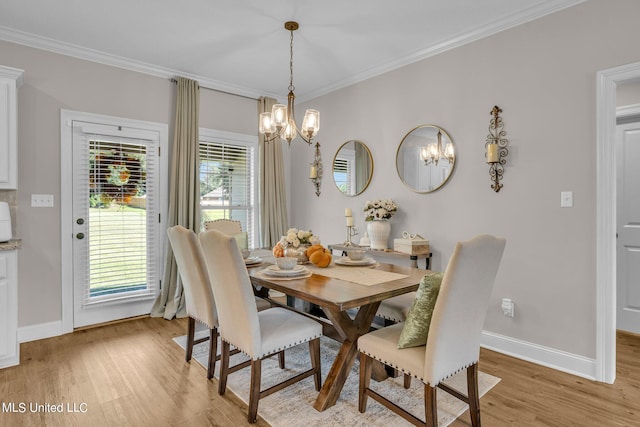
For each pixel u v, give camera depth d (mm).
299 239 2770
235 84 4262
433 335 1577
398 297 2564
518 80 2717
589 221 2389
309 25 2891
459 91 3080
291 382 2055
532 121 2646
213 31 2982
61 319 3207
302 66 3723
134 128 3602
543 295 2600
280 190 4688
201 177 4121
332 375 2061
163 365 2564
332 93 4309
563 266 2502
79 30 2947
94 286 3395
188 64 3660
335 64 3668
